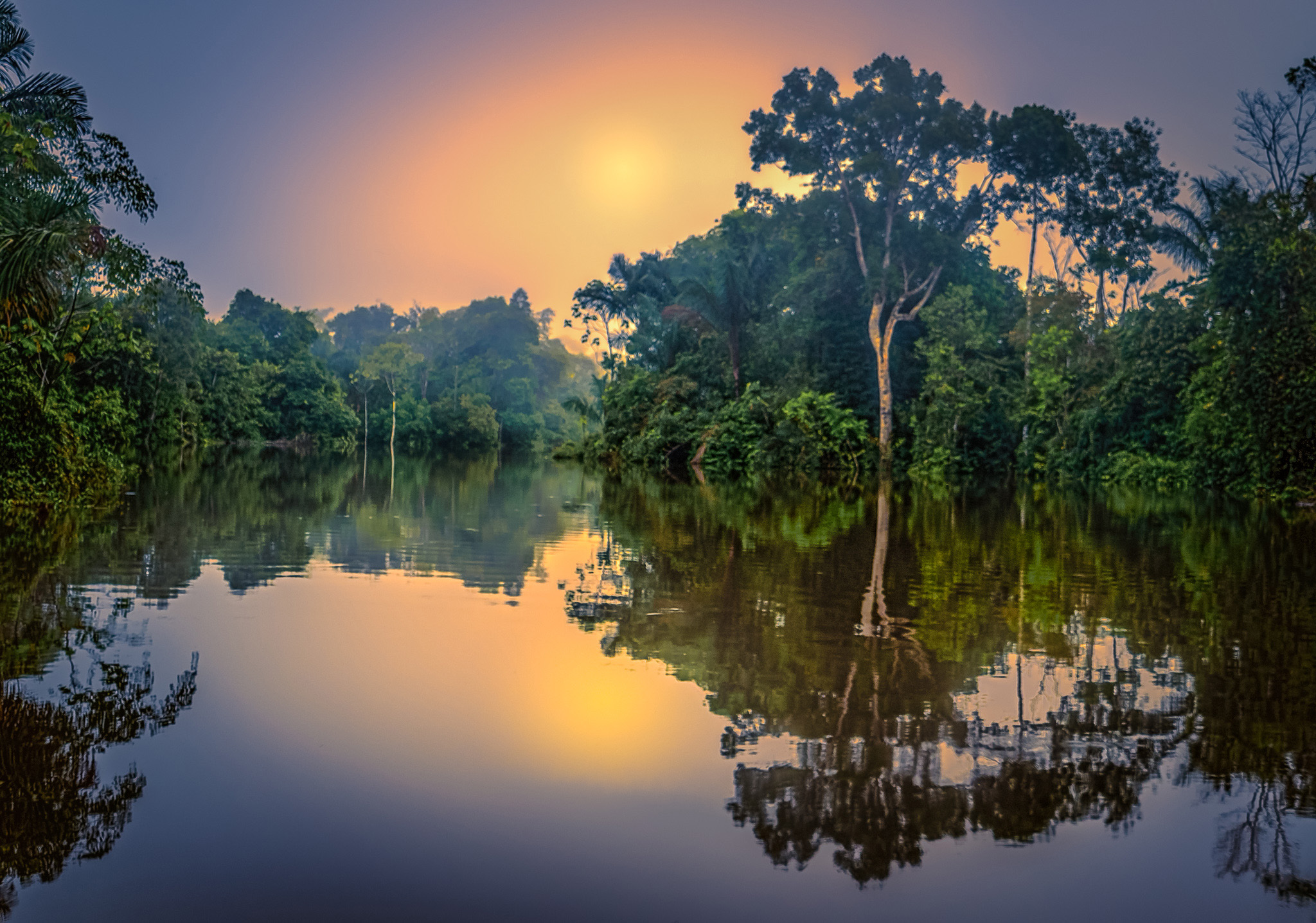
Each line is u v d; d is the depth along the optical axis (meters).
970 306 32.34
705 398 37.50
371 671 5.11
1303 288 20.50
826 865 2.99
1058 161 32.06
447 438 75.38
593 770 3.71
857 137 32.09
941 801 3.47
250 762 3.74
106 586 7.45
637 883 2.85
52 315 12.31
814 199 33.97
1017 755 3.93
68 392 16.39
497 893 2.78
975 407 30.25
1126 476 25.95
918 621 6.58
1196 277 27.00
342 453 52.75
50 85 13.42
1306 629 6.41
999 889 2.86
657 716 4.37
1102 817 3.36
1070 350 31.56
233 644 5.66
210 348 52.12
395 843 3.08
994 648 5.79
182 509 13.91
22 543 9.63
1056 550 10.79
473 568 8.92
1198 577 8.75
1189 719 4.42
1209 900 2.82
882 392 32.56
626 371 46.00
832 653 5.61
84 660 5.23
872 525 13.65
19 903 2.68
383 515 14.33
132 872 2.86
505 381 86.12
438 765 3.76
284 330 68.25
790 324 35.81
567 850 3.05
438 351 100.00
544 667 5.25
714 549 10.62
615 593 7.65
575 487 23.75
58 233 10.93
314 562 9.10
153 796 3.41
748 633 6.16
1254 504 18.92
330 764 3.73
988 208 34.38
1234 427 21.69
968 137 31.17
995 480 29.12
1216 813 3.41
